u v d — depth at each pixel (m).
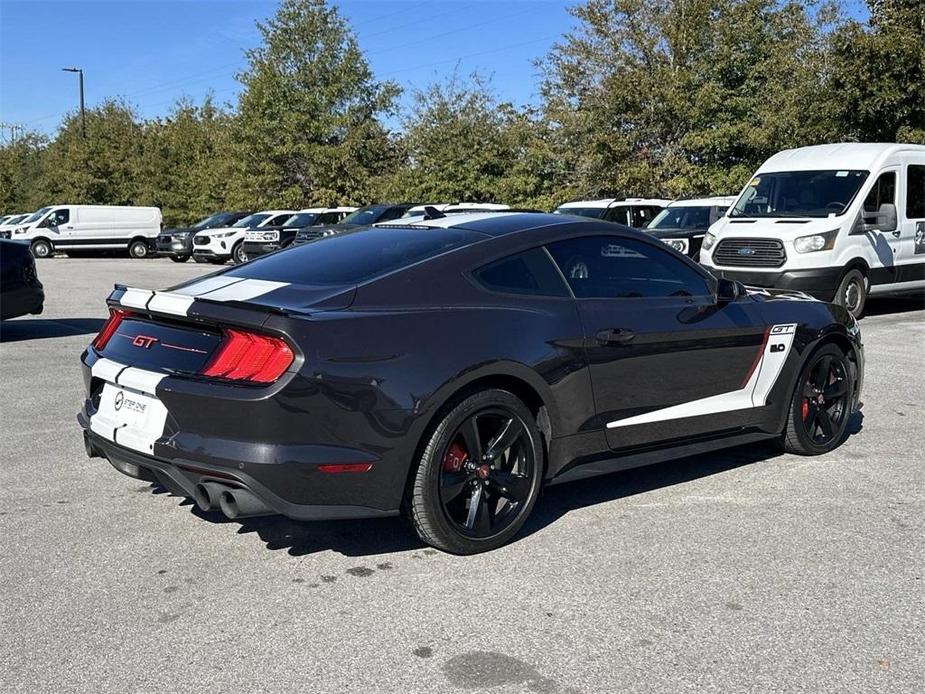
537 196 29.28
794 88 21.56
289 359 3.49
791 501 4.71
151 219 34.94
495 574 3.78
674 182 23.95
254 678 2.94
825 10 30.02
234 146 36.97
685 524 4.38
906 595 3.57
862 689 2.88
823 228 11.66
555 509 4.61
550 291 4.28
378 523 4.39
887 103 17.30
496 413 3.99
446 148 31.38
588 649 3.13
